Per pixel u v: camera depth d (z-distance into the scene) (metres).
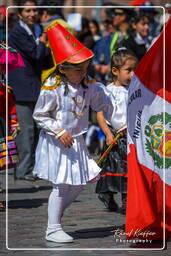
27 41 12.17
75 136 7.43
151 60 7.35
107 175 9.17
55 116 7.42
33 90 12.33
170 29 7.29
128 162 7.18
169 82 7.40
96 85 7.67
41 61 12.30
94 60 14.94
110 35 14.88
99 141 16.75
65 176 7.21
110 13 15.19
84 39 15.98
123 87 9.05
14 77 12.31
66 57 7.19
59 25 7.32
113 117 8.64
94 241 7.41
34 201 10.19
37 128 13.07
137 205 7.00
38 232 7.90
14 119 9.70
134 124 7.29
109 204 9.35
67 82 7.35
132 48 13.12
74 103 7.39
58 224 7.41
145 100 7.38
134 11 14.98
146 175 7.18
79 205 9.84
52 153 7.33
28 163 12.63
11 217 8.84
